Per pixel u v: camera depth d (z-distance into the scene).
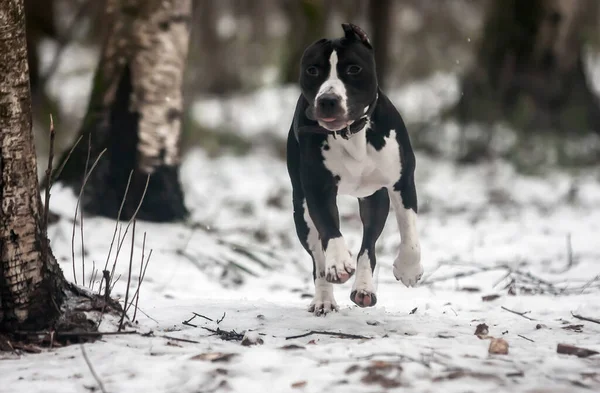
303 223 6.96
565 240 11.53
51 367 5.02
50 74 18.61
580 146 19.14
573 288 8.24
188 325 6.12
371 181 6.69
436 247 11.30
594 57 27.81
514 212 14.26
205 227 10.80
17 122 5.50
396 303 7.43
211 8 24.47
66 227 9.55
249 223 12.74
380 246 10.71
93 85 10.78
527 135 19.39
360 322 6.18
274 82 27.45
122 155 10.55
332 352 5.16
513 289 8.24
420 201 15.29
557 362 4.98
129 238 9.70
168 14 10.77
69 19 22.27
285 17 26.45
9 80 5.45
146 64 10.67
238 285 8.96
